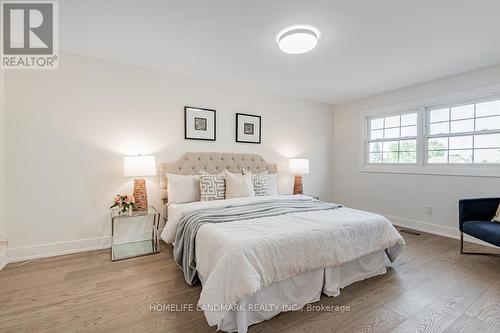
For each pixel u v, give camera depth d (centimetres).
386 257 232
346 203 478
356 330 151
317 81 356
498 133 298
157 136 320
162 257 263
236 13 194
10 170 245
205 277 171
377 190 425
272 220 208
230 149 377
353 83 365
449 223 335
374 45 245
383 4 181
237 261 147
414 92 371
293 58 278
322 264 180
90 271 228
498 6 182
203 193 306
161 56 277
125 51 265
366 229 211
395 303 180
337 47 249
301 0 177
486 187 302
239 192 311
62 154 268
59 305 174
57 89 264
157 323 156
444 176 340
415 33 221
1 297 183
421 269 235
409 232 355
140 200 288
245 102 390
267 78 346
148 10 191
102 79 286
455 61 283
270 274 158
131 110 303
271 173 407
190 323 156
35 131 255
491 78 294
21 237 250
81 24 211
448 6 183
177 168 327
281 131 430
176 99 332
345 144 480
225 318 146
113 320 158
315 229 188
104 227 290
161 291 194
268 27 214
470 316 165
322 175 486
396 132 405
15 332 147
